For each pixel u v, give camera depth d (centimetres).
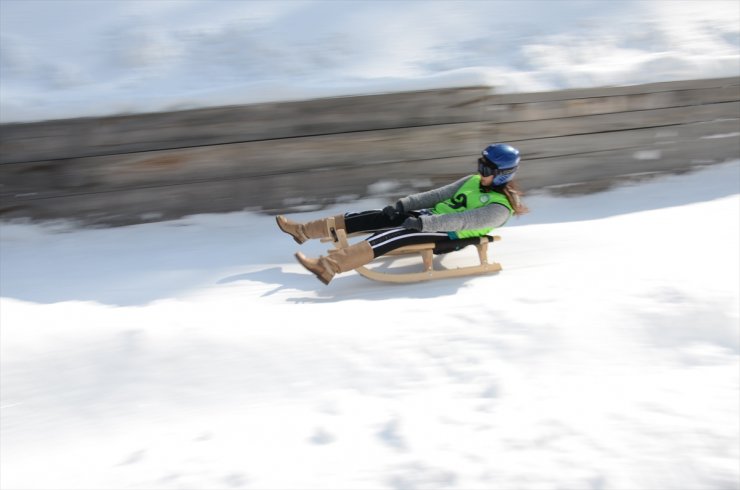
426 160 499
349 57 508
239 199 478
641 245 448
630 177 548
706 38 573
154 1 526
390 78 482
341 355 328
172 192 467
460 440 276
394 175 497
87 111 439
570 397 303
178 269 425
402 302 377
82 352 323
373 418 292
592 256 436
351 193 494
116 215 464
